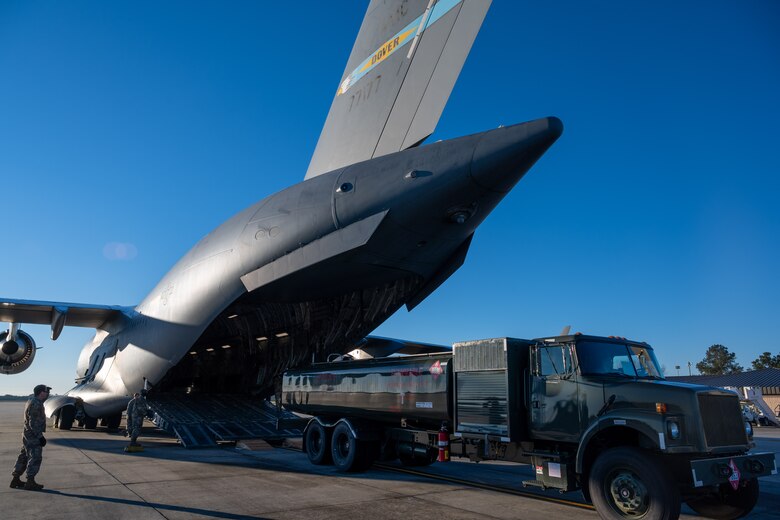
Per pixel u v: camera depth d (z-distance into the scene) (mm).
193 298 13617
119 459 10914
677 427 5770
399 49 10797
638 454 5793
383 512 6434
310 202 11250
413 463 10500
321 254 11023
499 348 7418
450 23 9758
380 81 11195
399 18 10906
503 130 9156
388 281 12430
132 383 16312
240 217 13156
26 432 7602
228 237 12938
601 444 6594
